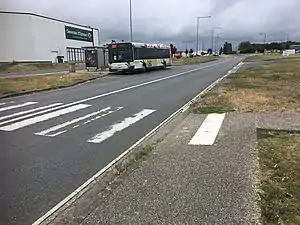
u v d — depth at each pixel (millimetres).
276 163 5465
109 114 11016
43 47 65875
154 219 3781
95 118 10336
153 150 6582
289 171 5082
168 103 13391
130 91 17578
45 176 5469
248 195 4297
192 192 4457
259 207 3951
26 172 5656
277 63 44875
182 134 7875
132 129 8859
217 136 7531
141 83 22188
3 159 6359
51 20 67938
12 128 8984
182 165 5594
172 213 3898
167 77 27562
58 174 5566
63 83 22188
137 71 35594
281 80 20953
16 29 60781
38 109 12125
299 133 7551
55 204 4430
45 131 8617
